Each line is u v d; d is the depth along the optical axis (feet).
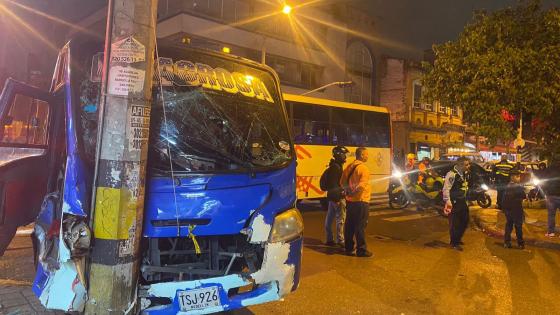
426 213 45.32
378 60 130.52
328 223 28.14
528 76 29.07
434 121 129.80
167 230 11.63
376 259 25.07
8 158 16.40
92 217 11.02
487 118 31.14
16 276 18.71
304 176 44.34
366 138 50.72
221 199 12.09
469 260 25.89
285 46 104.06
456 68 33.04
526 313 17.37
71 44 12.31
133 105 11.27
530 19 31.22
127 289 11.03
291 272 12.60
